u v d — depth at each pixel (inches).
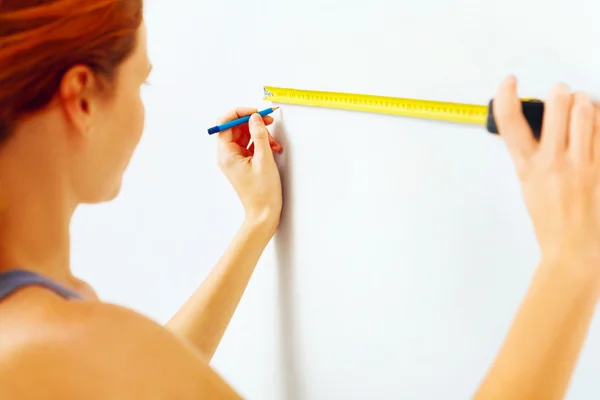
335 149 29.9
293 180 32.1
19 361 17.8
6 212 21.3
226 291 31.8
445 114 25.6
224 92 34.6
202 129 36.3
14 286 20.0
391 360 30.0
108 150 23.5
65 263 23.9
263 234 32.4
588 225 19.2
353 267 30.5
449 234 26.9
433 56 25.7
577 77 22.4
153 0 36.7
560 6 22.3
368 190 29.1
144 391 18.1
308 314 33.0
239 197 33.6
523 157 20.8
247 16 32.2
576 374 24.5
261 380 36.7
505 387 19.0
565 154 19.6
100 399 17.7
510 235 25.1
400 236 28.5
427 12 25.5
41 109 20.7
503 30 23.7
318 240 31.6
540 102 21.0
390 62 27.0
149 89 38.6
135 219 42.3
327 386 33.1
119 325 18.8
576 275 19.0
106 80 21.9
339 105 29.0
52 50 19.8
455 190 26.3
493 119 22.1
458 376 27.8
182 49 36.1
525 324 19.4
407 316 29.0
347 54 28.5
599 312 23.4
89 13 20.3
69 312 19.0
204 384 19.1
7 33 19.2
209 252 38.1
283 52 31.0
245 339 37.0
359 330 31.0
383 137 28.0
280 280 34.0
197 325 31.3
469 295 26.8
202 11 34.3
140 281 43.7
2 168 20.9
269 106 32.4
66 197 22.9
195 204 38.1
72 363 17.8
